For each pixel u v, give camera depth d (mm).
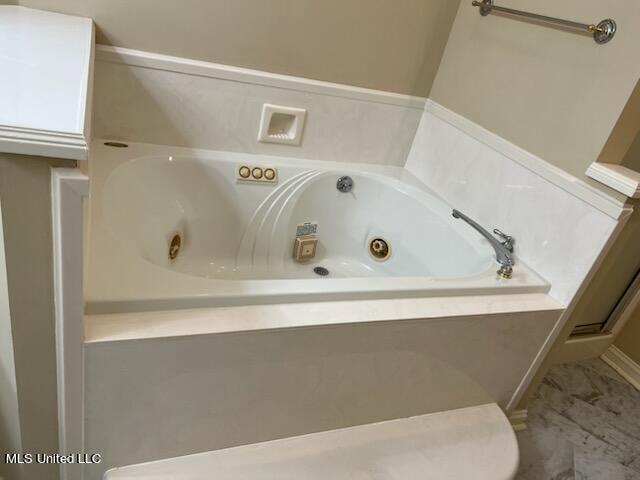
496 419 1423
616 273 1834
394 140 1858
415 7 1586
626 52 1125
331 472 1127
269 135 1654
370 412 1260
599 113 1196
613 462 1545
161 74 1428
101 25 1315
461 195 1655
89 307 839
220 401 1011
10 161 646
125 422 945
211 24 1407
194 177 1547
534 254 1386
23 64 863
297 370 1045
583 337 1954
